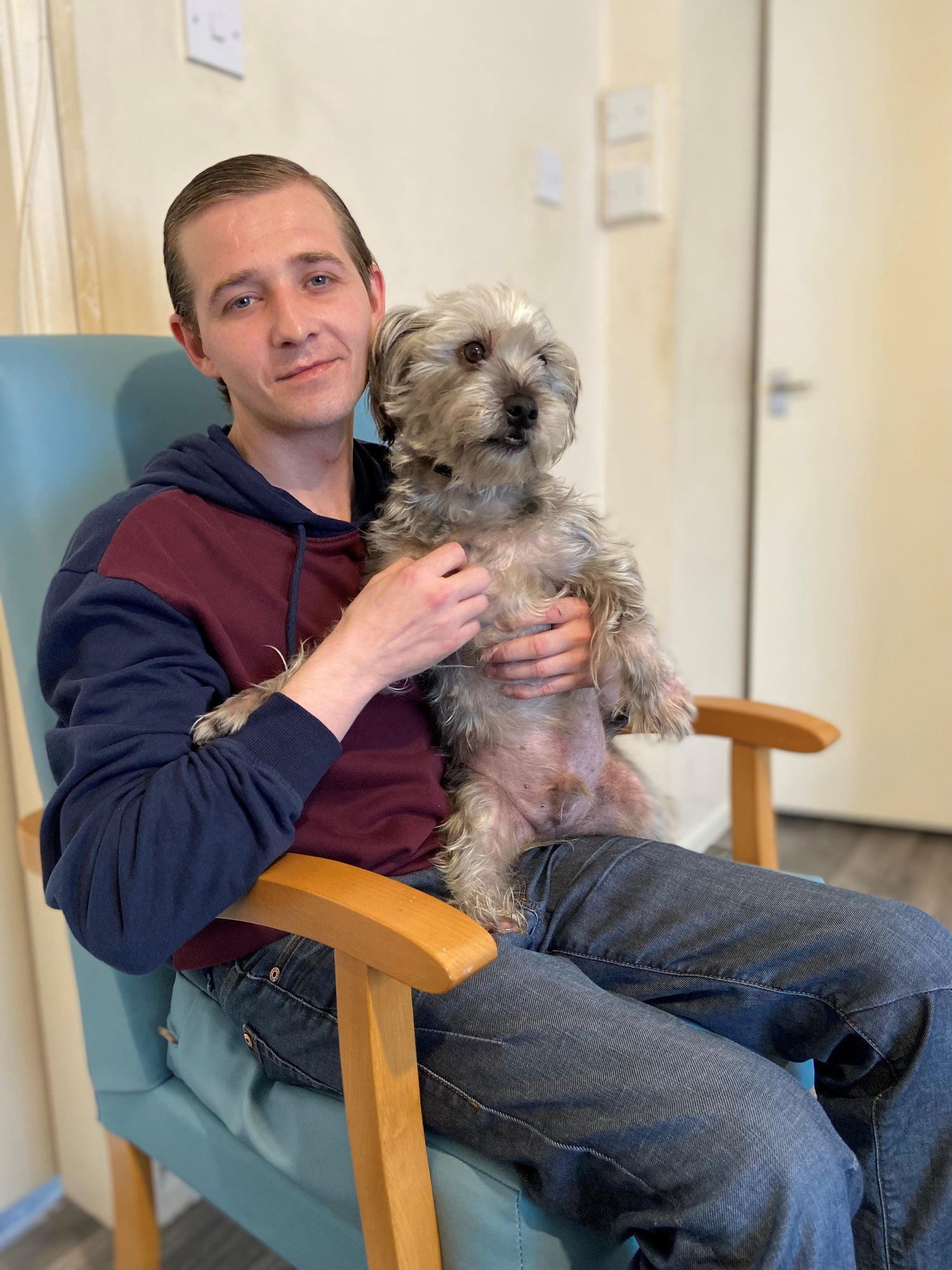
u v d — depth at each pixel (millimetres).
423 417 1162
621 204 2256
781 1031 985
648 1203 760
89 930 791
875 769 2811
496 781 1210
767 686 2934
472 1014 865
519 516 1196
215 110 1381
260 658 1000
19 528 1062
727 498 2707
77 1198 1562
